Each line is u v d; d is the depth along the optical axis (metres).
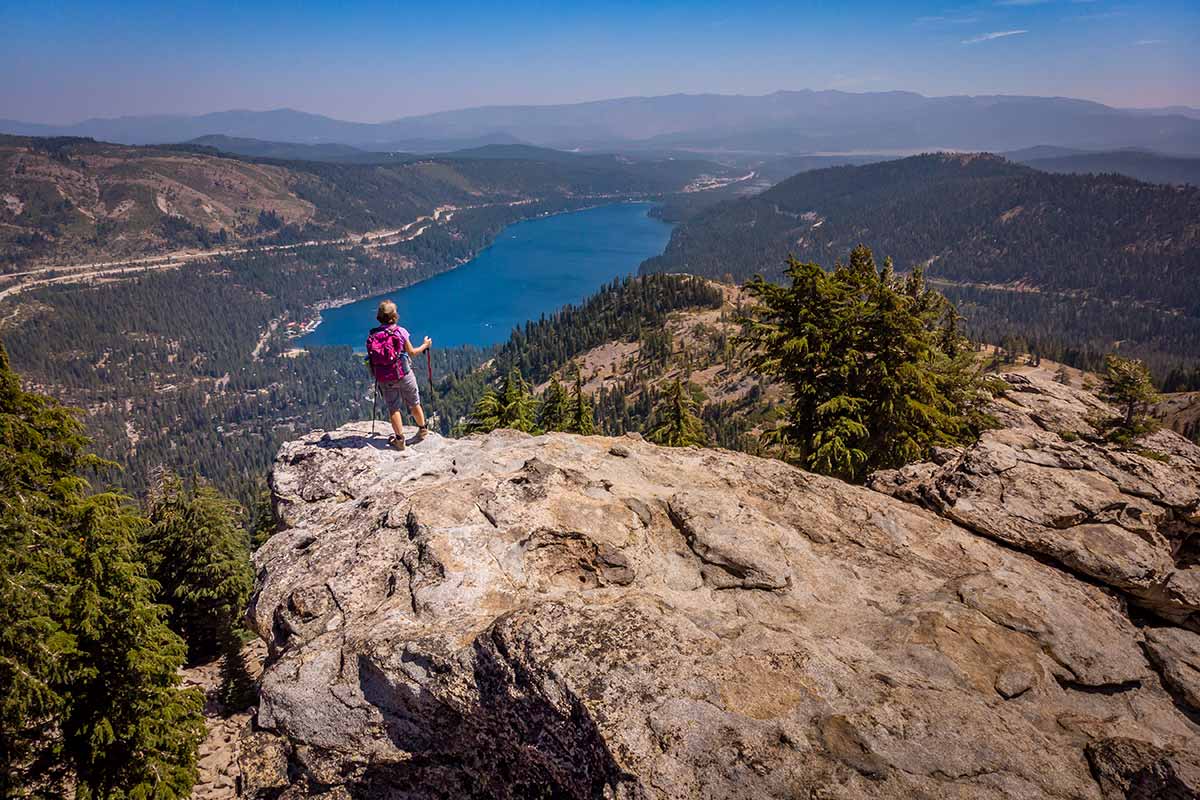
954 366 26.03
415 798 7.82
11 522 14.98
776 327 23.64
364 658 7.78
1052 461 14.22
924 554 10.88
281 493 12.20
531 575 8.78
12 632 14.12
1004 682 7.82
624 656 6.86
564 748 6.54
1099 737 7.25
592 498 10.36
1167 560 11.28
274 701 8.01
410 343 12.75
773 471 12.98
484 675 7.13
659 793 5.75
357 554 9.58
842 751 6.08
